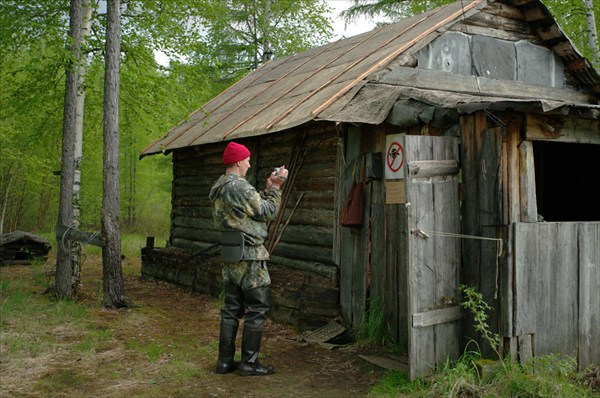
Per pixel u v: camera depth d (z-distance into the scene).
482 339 4.82
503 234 4.71
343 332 6.33
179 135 10.23
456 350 4.92
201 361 5.34
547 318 4.85
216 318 7.25
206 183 10.22
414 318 4.65
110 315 7.02
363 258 6.38
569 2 11.13
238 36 17.81
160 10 8.98
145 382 4.69
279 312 7.05
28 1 8.20
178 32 8.90
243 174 5.05
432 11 8.41
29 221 19.89
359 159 6.54
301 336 6.39
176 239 11.33
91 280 9.94
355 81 6.37
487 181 4.85
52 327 6.26
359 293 6.40
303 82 8.24
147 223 21.91
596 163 7.17
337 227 6.81
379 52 7.32
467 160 5.04
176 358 5.35
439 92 6.02
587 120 5.16
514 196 4.75
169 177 22.27
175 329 6.55
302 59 10.52
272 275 7.54
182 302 8.32
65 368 4.96
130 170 20.80
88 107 10.34
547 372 4.54
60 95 8.97
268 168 8.45
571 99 8.09
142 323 6.73
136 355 5.43
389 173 6.03
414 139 4.79
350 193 6.48
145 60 8.95
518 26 7.75
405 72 6.74
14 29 8.09
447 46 7.10
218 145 9.85
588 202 7.30
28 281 9.48
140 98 8.98
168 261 9.99
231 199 4.77
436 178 4.91
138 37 8.80
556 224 4.93
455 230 4.99
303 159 7.62
